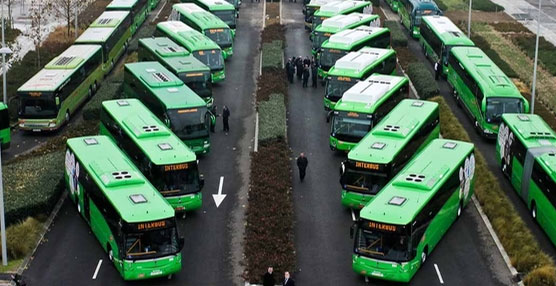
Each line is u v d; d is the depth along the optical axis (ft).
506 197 163.53
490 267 136.15
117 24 272.92
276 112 207.51
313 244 143.43
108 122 177.37
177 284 128.77
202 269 133.90
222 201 161.27
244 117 213.25
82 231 148.15
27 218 147.95
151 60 229.86
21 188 156.56
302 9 353.10
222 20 287.69
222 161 183.01
